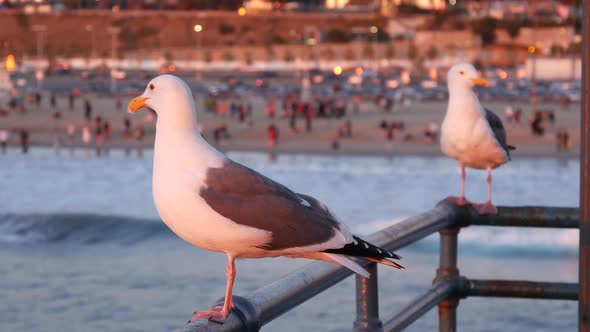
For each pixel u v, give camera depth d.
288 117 86.88
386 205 36.16
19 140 71.94
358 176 47.94
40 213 30.73
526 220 4.22
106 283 19.27
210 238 2.81
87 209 32.41
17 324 15.60
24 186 42.09
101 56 194.38
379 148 66.06
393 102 103.62
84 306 17.05
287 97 112.00
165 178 2.87
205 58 187.88
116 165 54.19
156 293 18.08
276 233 2.76
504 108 99.06
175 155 2.89
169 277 19.75
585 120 2.96
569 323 14.80
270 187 2.83
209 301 17.38
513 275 19.97
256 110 96.88
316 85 148.50
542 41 198.12
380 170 51.56
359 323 3.22
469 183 44.00
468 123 5.36
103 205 34.22
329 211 2.88
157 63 189.38
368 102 108.50
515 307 15.72
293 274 2.84
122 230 27.56
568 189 42.12
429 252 21.47
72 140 68.81
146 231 27.28
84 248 24.84
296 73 172.12
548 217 4.21
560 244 23.30
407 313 3.64
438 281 4.16
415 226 3.64
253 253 2.85
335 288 16.69
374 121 83.00
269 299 2.69
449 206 4.20
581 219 2.99
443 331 4.23
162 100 2.94
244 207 2.75
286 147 67.06
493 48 190.62
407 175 48.25
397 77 164.12
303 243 2.76
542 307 15.71
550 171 50.41
